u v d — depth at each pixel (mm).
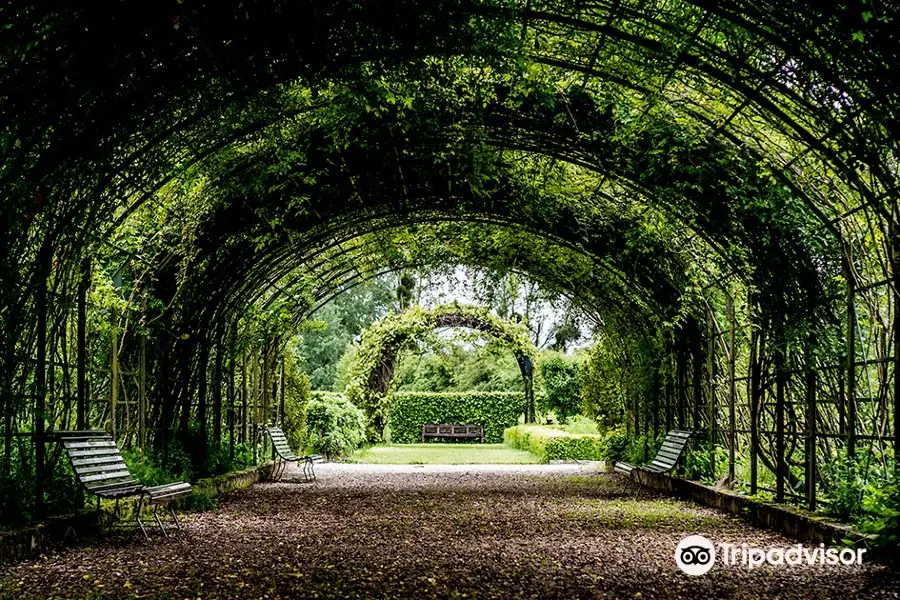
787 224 6910
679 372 11406
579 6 5551
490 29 5551
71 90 4953
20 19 4301
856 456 6391
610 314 13617
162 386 9641
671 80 6387
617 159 7684
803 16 4746
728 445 9469
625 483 12336
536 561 5785
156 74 5289
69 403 6883
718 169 7258
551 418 27375
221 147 7336
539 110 7496
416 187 9305
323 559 5828
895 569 5363
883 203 5727
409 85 6527
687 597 4707
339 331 35562
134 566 5484
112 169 6348
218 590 4809
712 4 5016
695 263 9531
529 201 9375
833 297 6812
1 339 5801
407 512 8688
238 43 5145
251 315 12367
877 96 4934
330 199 9273
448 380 33312
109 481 6730
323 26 5121
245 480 11672
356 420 19797
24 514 6012
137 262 8844
